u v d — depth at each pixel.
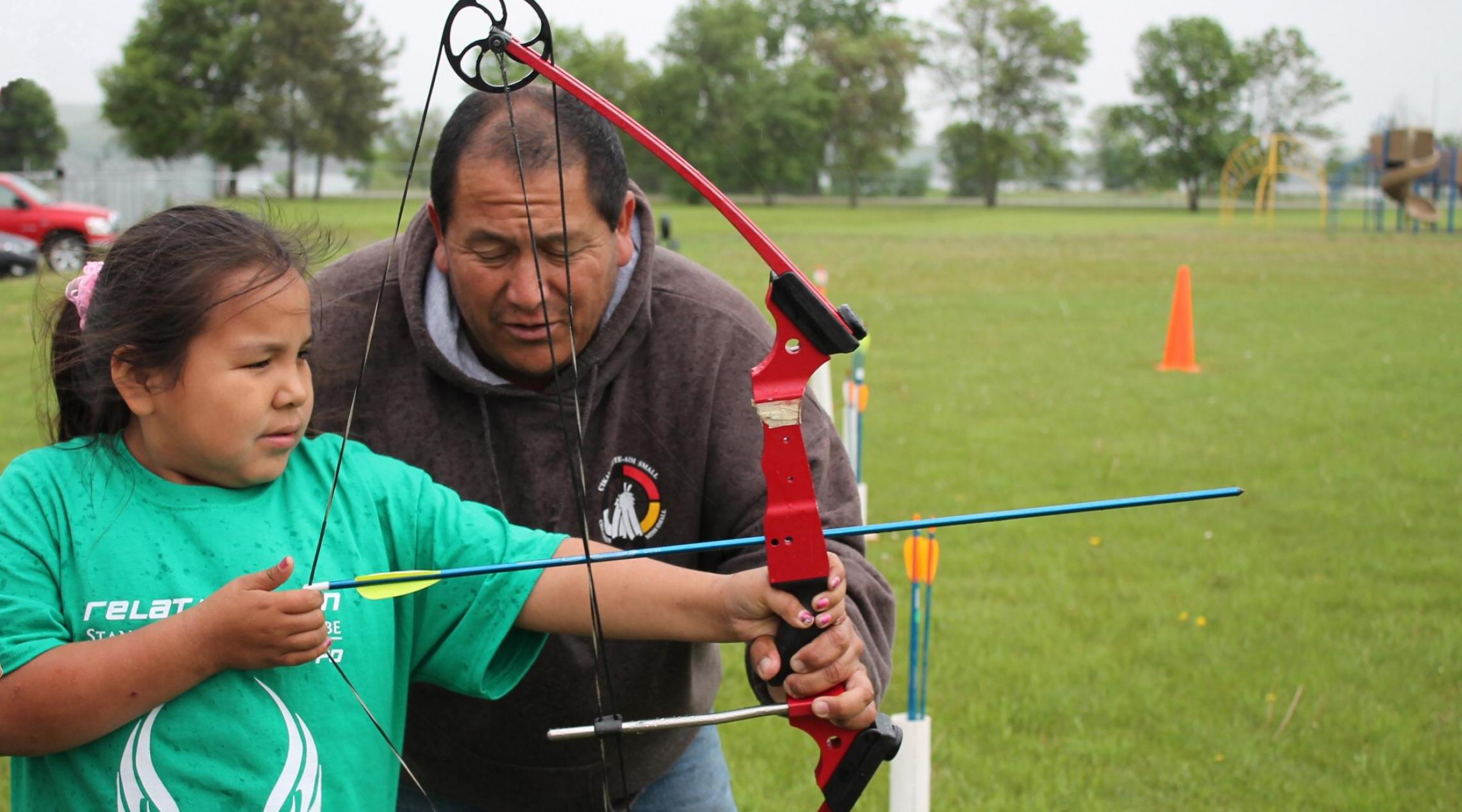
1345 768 4.48
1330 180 64.31
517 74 2.30
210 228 1.90
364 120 63.78
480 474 2.51
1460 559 6.63
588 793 2.68
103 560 1.91
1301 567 6.57
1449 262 24.97
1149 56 81.00
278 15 60.41
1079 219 52.09
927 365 12.65
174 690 1.80
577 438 2.47
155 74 57.66
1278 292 19.34
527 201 2.06
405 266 2.48
